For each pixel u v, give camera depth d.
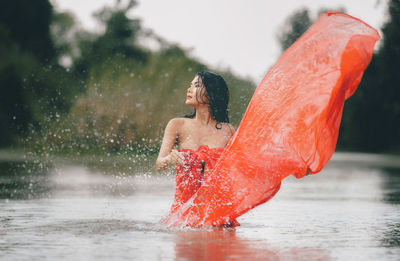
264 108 5.18
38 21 39.88
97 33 49.72
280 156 5.12
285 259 3.55
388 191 10.41
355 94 44.88
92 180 12.16
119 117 27.09
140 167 17.14
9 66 34.62
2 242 4.11
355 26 5.20
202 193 5.14
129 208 6.70
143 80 32.09
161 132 28.16
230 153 5.15
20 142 31.62
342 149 51.22
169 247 3.93
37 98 33.44
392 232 4.83
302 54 5.24
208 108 5.62
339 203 7.80
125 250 3.80
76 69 37.59
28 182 11.17
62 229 4.80
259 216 6.11
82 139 25.59
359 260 3.55
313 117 5.11
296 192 10.16
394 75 38.34
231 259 3.53
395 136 48.47
